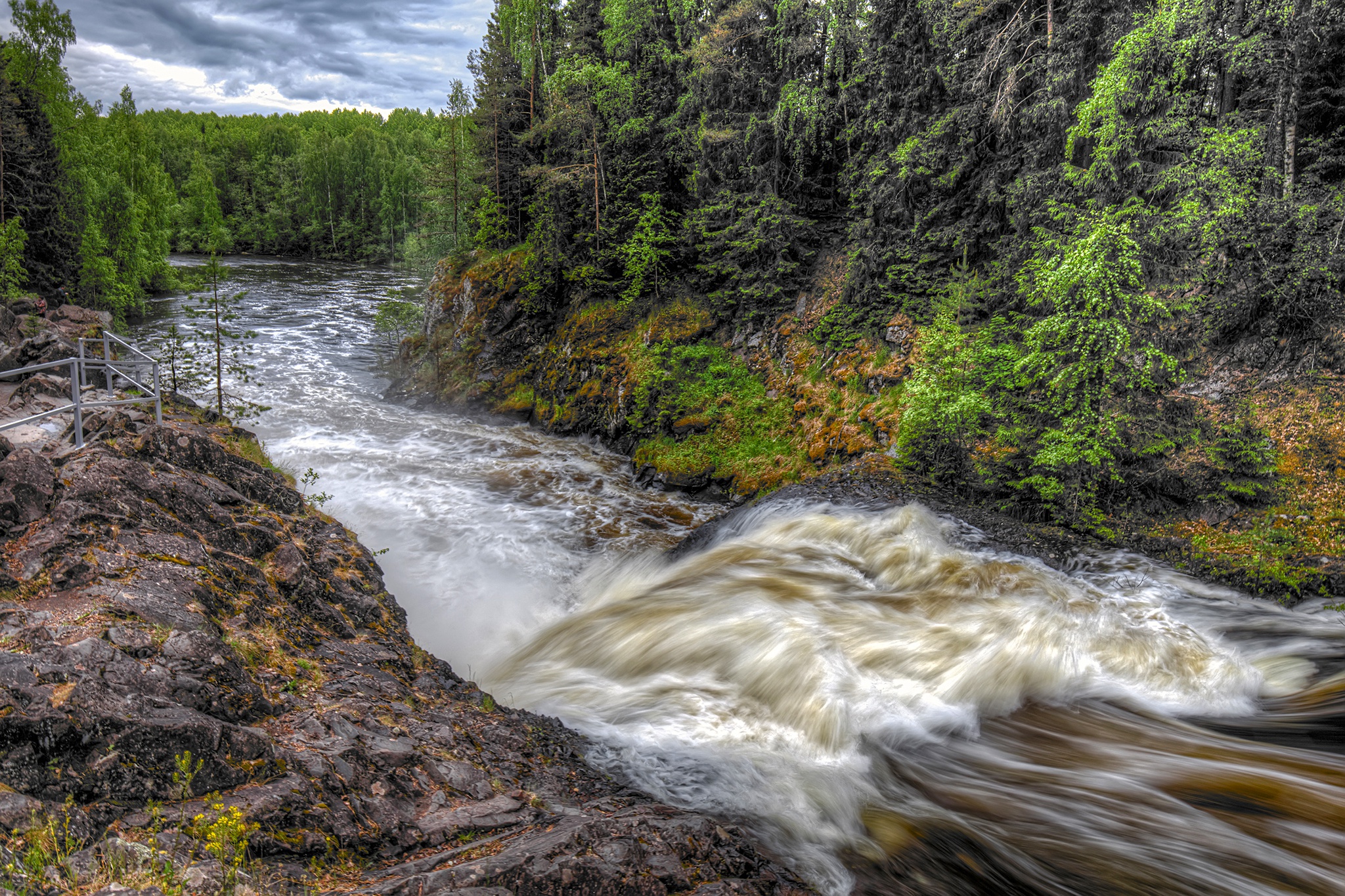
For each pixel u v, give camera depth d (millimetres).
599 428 28438
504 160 38625
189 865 4461
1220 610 13320
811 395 23734
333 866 5156
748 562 16016
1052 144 20000
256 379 35156
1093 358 15445
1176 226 17516
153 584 7164
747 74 27406
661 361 27484
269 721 6438
